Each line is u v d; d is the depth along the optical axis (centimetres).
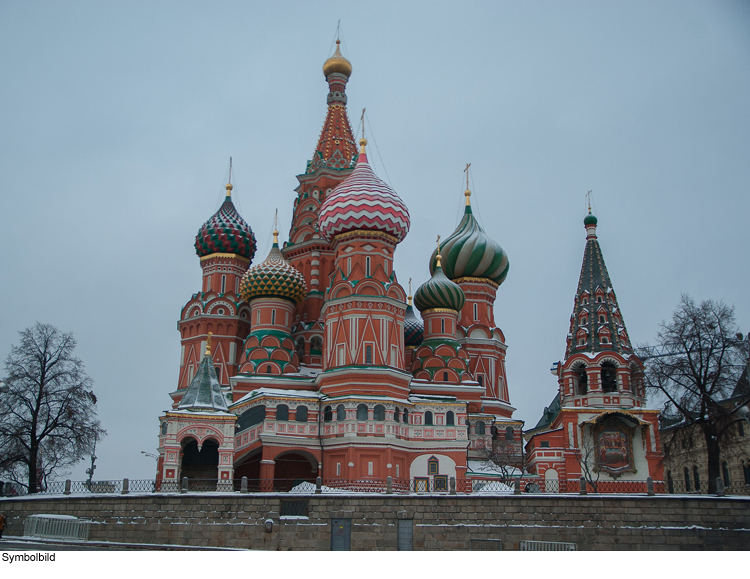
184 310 8075
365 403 6494
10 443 5662
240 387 7088
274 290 7469
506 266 8531
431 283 7775
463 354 7575
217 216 8344
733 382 5341
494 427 7712
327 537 4328
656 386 5581
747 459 6488
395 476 6450
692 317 5509
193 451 6338
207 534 4372
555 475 6625
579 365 6962
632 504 4272
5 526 4578
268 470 6303
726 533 4191
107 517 4506
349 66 9225
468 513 4325
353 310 6881
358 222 7100
